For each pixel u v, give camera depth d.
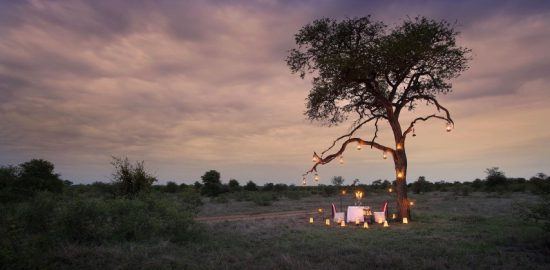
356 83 27.38
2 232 11.41
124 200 17.42
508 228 19.78
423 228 21.08
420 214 29.23
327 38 27.47
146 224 16.03
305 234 18.89
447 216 27.44
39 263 10.59
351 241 16.58
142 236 15.45
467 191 61.09
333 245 15.31
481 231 19.08
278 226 22.41
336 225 23.75
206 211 34.59
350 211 25.62
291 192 70.25
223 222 24.00
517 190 61.28
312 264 11.81
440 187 85.75
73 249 12.52
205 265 11.59
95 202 15.95
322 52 27.48
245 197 57.16
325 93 27.41
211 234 18.03
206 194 61.19
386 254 13.34
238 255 13.09
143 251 13.08
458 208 35.47
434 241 16.17
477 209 33.62
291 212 35.25
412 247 14.56
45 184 26.00
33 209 15.10
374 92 27.25
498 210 31.97
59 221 14.49
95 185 38.41
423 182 84.38
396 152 26.84
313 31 27.12
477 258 12.47
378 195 70.50
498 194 55.88
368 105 28.42
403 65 25.95
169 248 13.91
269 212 35.19
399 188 26.39
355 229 21.41
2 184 23.94
